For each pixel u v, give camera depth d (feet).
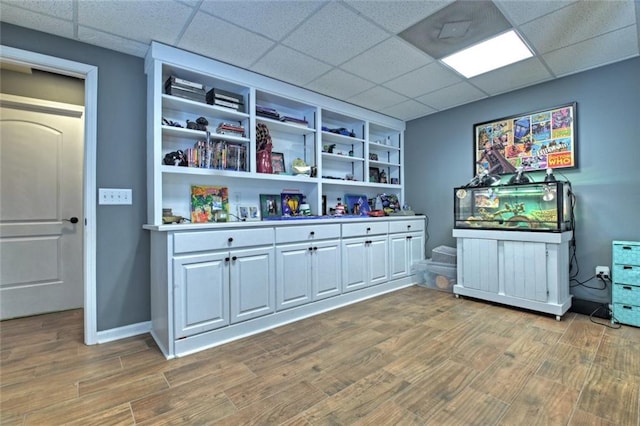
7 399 5.23
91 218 7.59
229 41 7.64
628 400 4.99
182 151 8.58
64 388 5.56
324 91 10.97
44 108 9.78
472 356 6.59
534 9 6.54
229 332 7.64
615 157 8.93
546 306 8.84
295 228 9.10
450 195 12.94
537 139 10.39
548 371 5.93
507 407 4.90
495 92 11.14
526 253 9.25
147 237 8.36
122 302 7.98
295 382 5.70
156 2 6.12
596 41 7.78
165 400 5.19
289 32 7.30
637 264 8.05
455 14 6.70
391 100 11.88
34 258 9.62
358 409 4.91
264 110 9.95
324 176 12.64
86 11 6.34
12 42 6.74
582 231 9.48
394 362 6.38
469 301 10.52
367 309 9.84
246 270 7.98
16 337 7.87
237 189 10.03
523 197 9.70
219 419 4.72
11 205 9.34
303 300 9.21
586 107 9.42
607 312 8.83
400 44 7.91
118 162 7.97
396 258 12.32
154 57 7.61
